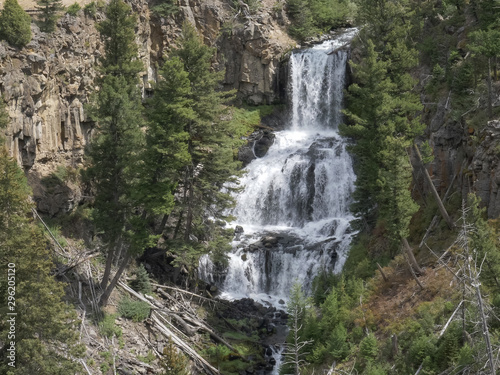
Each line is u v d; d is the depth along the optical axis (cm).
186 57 5338
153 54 7281
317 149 6925
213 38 7662
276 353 4906
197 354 4650
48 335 3416
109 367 4234
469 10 6181
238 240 6119
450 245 4572
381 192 4647
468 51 5609
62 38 5578
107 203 4762
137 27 6769
